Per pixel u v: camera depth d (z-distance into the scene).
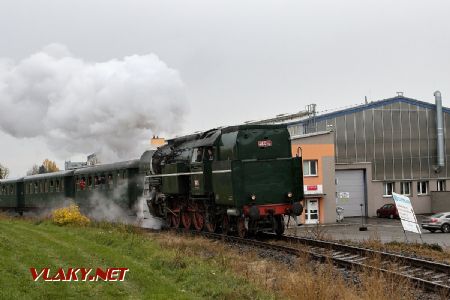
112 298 9.57
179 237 20.27
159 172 25.86
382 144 46.94
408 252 18.00
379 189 46.66
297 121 45.84
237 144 19.70
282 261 14.91
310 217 39.25
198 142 22.42
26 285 10.16
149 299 9.57
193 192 22.30
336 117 45.53
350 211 45.50
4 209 46.72
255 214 18.97
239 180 19.31
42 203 37.69
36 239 17.84
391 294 10.39
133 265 12.83
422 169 48.38
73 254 14.34
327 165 39.50
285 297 10.45
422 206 48.47
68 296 9.59
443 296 10.41
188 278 11.59
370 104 46.56
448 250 19.64
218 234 20.67
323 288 10.42
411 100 48.09
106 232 20.02
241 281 11.50
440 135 48.22
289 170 20.22
